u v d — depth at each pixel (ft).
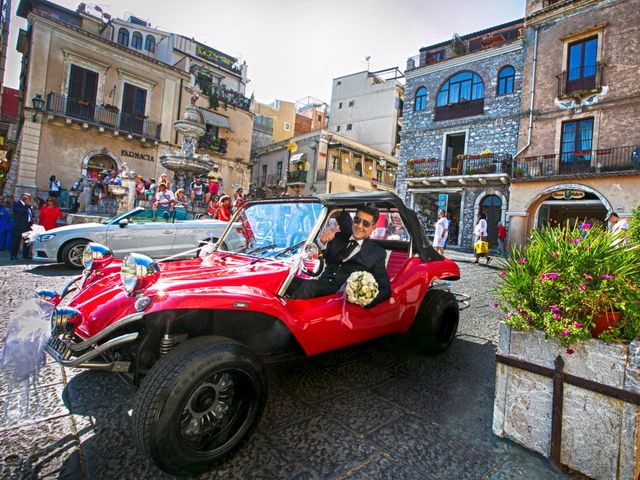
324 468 6.19
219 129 83.71
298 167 96.37
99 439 6.82
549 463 6.50
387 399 8.79
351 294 8.06
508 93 59.77
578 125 52.31
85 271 8.83
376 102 112.16
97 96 62.95
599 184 47.52
